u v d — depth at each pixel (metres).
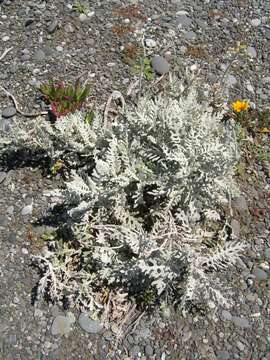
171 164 0.99
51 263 0.95
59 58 1.25
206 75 1.25
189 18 1.35
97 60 1.25
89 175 1.05
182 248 0.90
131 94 1.19
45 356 0.90
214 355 0.91
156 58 1.25
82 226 0.97
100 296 0.95
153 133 1.02
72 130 1.05
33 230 1.02
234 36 1.33
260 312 0.95
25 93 1.19
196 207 0.99
